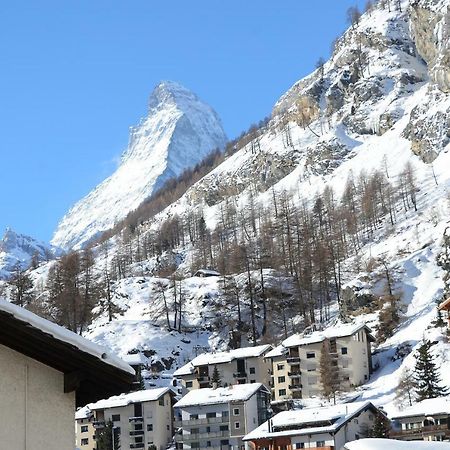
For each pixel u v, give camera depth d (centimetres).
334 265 19625
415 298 15888
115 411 12750
